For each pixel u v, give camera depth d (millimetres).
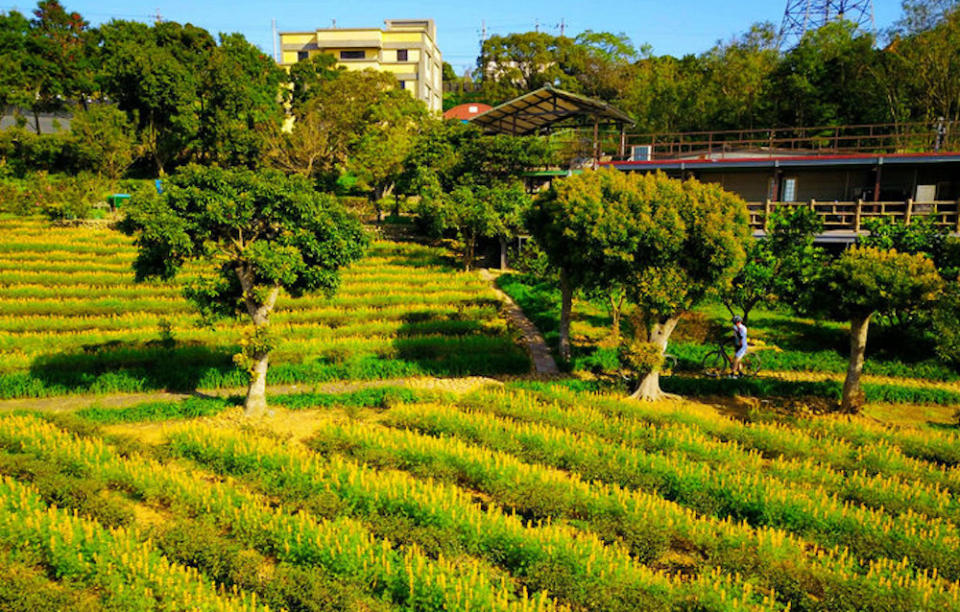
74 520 11961
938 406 21016
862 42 45594
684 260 19750
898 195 33562
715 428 18047
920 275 18578
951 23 39438
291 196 18828
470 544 12188
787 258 23781
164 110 48938
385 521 12734
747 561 11703
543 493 13727
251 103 50594
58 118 60375
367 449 15977
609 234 19203
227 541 11812
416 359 24625
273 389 22250
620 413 19156
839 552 12648
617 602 10477
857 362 19922
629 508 13648
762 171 35219
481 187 38531
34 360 22266
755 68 48312
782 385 22125
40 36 50406
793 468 15656
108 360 22562
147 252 18641
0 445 15617
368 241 20938
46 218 39969
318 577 10805
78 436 16375
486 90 73812
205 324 20125
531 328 29281
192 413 19203
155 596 10367
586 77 73500
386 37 74938
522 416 18859
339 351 23969
